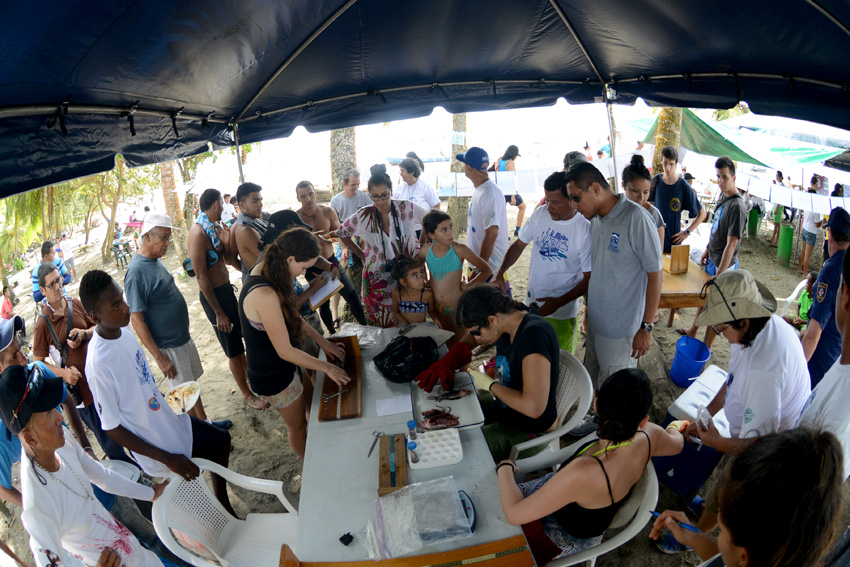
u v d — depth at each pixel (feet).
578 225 11.86
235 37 9.18
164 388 16.65
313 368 9.32
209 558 7.61
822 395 6.30
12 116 6.41
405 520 6.53
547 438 8.66
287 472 12.23
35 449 5.90
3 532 10.18
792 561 3.78
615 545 6.45
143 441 7.79
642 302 10.82
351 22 11.51
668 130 23.75
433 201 20.51
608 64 14.52
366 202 18.88
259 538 8.23
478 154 13.98
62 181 7.38
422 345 9.90
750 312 6.93
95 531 6.54
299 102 14.65
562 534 6.91
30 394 5.65
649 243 10.11
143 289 11.74
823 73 10.52
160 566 7.43
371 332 11.71
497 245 14.98
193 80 9.99
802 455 3.72
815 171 25.04
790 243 24.70
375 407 9.01
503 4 11.58
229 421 13.99
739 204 15.12
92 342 7.63
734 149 22.86
